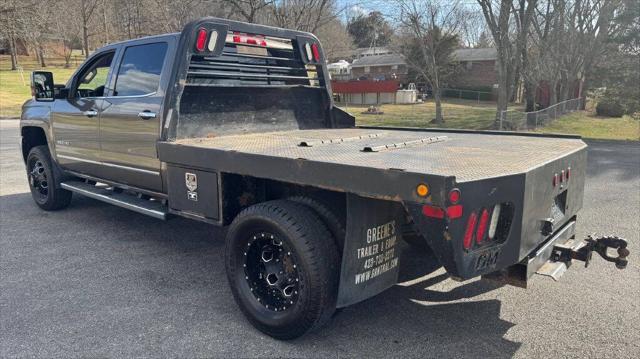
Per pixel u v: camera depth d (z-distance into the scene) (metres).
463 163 2.97
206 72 4.67
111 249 5.07
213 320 3.56
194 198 3.80
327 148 3.64
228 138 4.46
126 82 4.92
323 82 5.92
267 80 5.32
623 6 24.36
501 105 21.22
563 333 3.39
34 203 7.00
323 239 3.07
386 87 39.03
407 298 3.96
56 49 62.50
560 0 24.92
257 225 3.27
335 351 3.16
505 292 4.07
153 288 4.10
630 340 3.29
